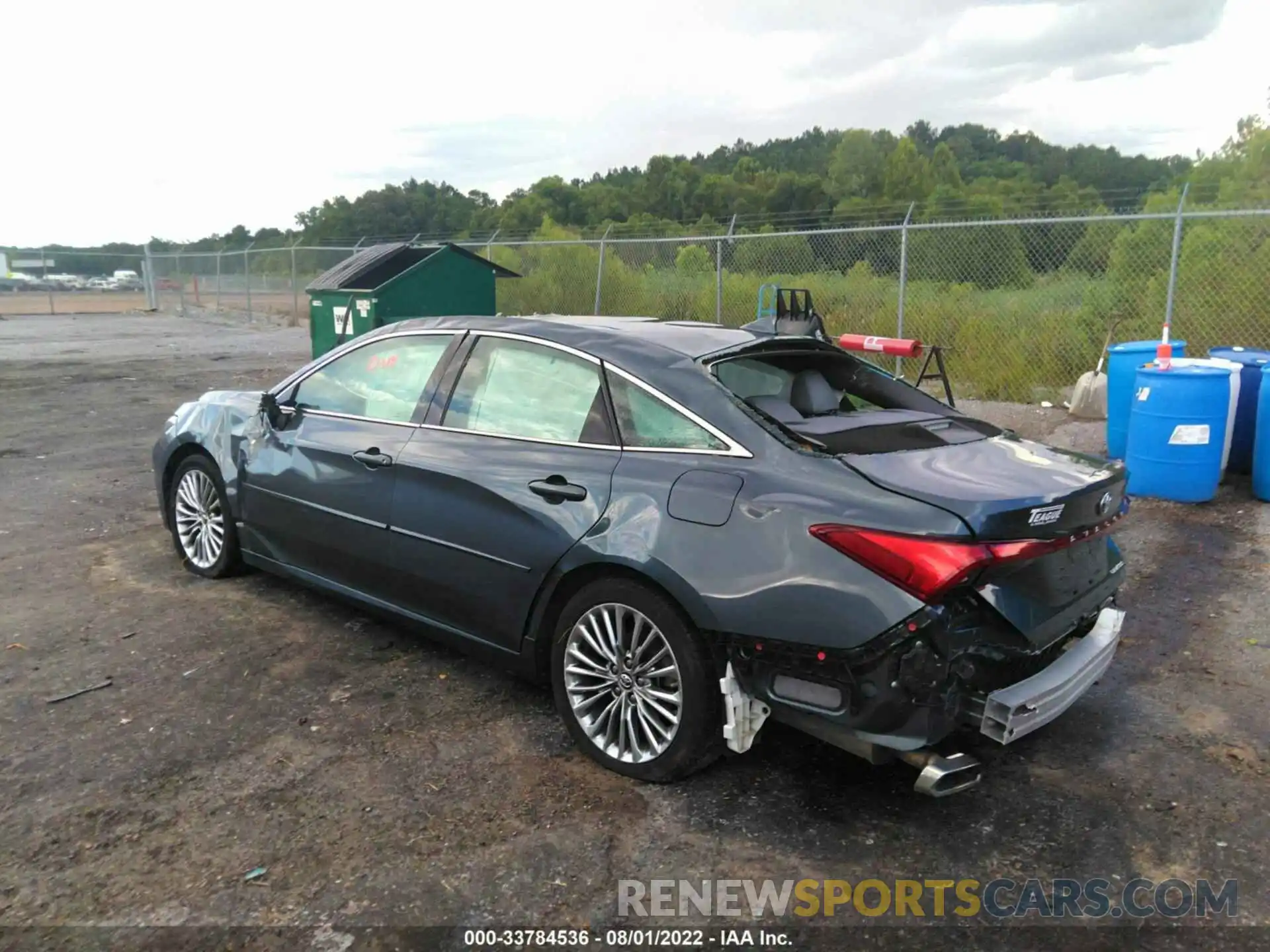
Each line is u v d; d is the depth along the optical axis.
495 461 3.66
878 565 2.71
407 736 3.55
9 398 12.20
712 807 3.11
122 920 2.53
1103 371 10.27
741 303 14.01
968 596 2.77
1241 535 6.16
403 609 4.09
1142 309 11.16
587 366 3.61
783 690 2.90
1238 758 3.45
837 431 3.33
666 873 2.77
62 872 2.72
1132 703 3.90
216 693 3.89
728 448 3.17
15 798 3.09
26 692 3.87
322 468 4.35
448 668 4.18
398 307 10.49
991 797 3.21
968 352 11.98
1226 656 4.35
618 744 3.32
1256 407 7.52
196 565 5.31
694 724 3.07
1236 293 10.55
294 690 3.93
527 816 3.04
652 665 3.18
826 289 13.37
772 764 3.40
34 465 8.27
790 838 2.95
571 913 2.60
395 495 3.98
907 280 12.86
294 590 5.11
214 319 29.08
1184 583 5.31
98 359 16.94
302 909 2.59
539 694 3.94
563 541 3.35
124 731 3.56
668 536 3.08
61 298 39.06
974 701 2.81
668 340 3.68
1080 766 3.41
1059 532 2.92
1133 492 7.16
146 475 7.95
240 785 3.20
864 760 3.43
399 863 2.79
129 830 2.93
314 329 11.29
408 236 22.16
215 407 5.15
